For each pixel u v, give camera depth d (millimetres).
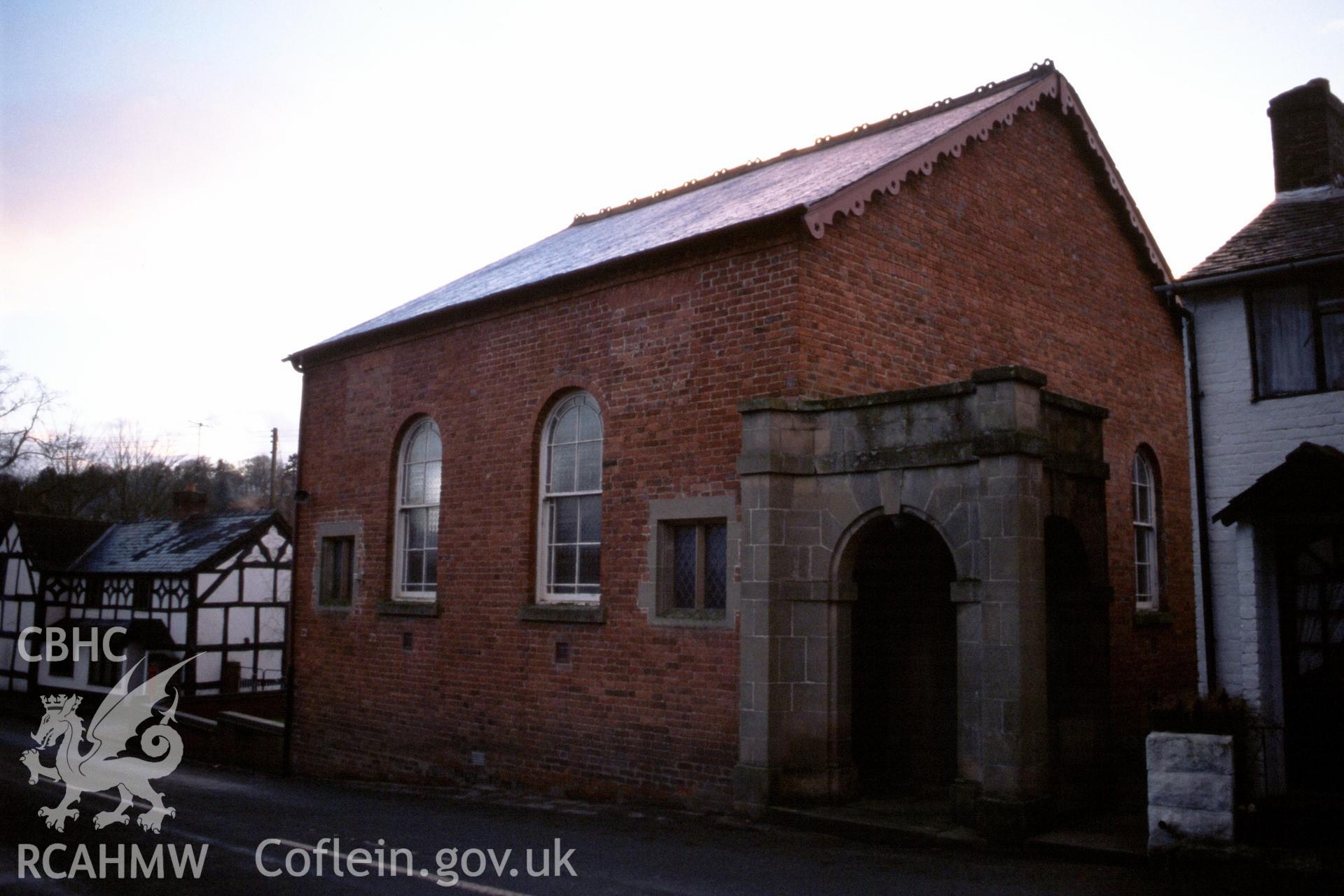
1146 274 16797
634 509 11773
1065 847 8172
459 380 14484
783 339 10547
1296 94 12219
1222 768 7707
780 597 9992
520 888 7469
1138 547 15711
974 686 8953
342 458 16562
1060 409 9734
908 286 11883
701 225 12477
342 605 16188
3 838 9898
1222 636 10328
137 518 52250
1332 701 9234
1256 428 10406
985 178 13375
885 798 10195
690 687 10906
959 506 9125
